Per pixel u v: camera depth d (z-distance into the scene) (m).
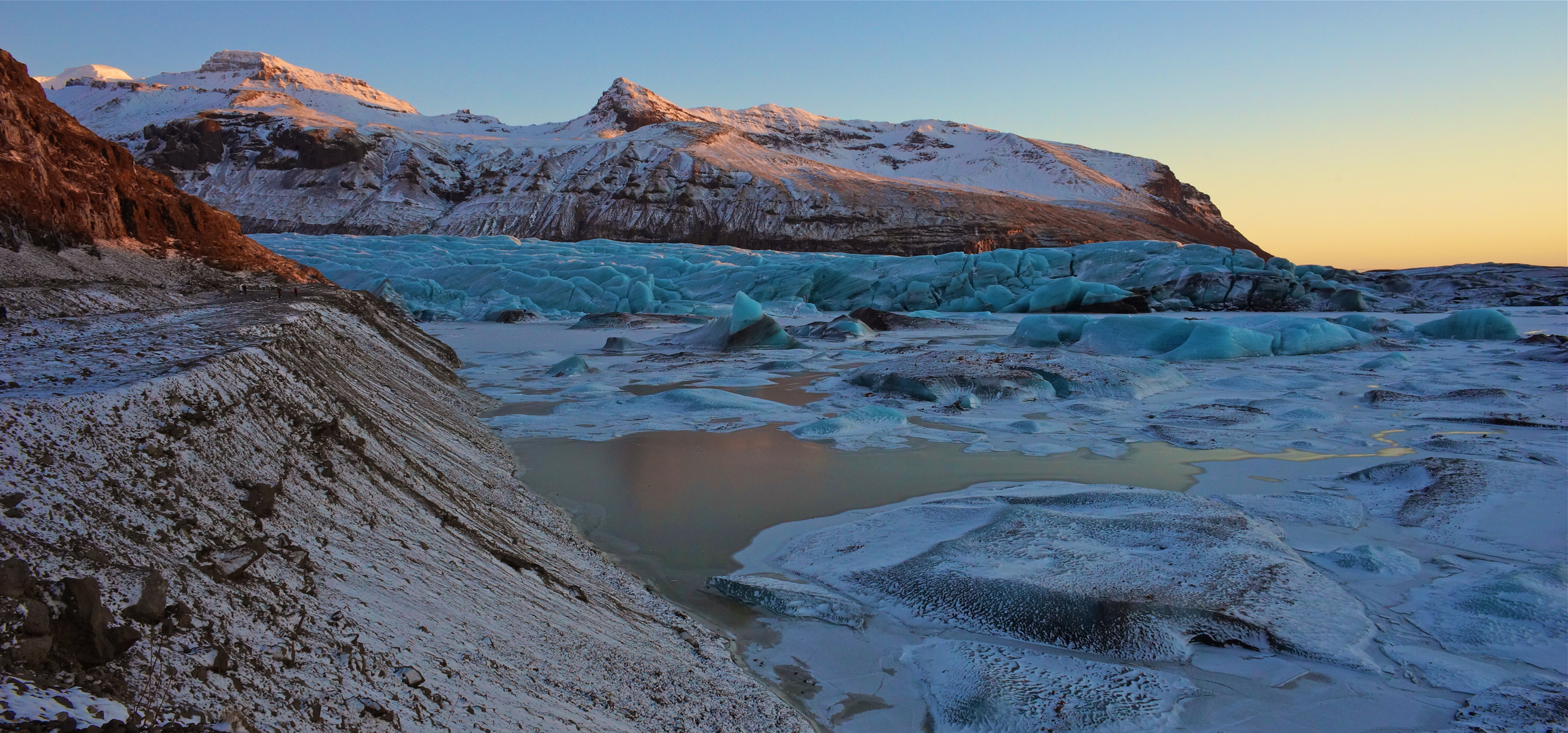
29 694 1.86
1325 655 4.21
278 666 2.52
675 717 3.41
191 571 2.72
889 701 3.86
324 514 3.74
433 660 3.00
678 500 7.05
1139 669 4.06
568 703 3.18
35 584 2.17
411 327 16.55
